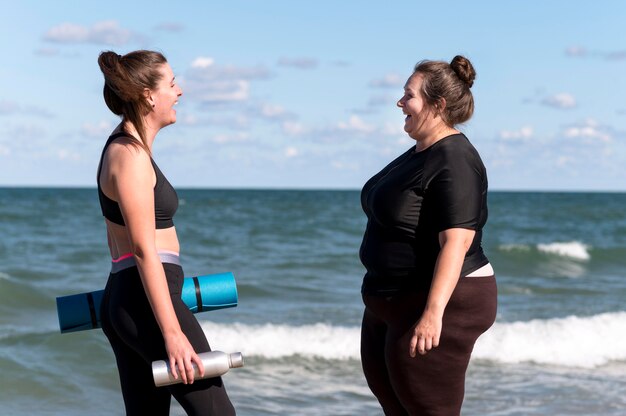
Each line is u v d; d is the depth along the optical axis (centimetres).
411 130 313
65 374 667
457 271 288
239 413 569
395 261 304
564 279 1623
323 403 610
